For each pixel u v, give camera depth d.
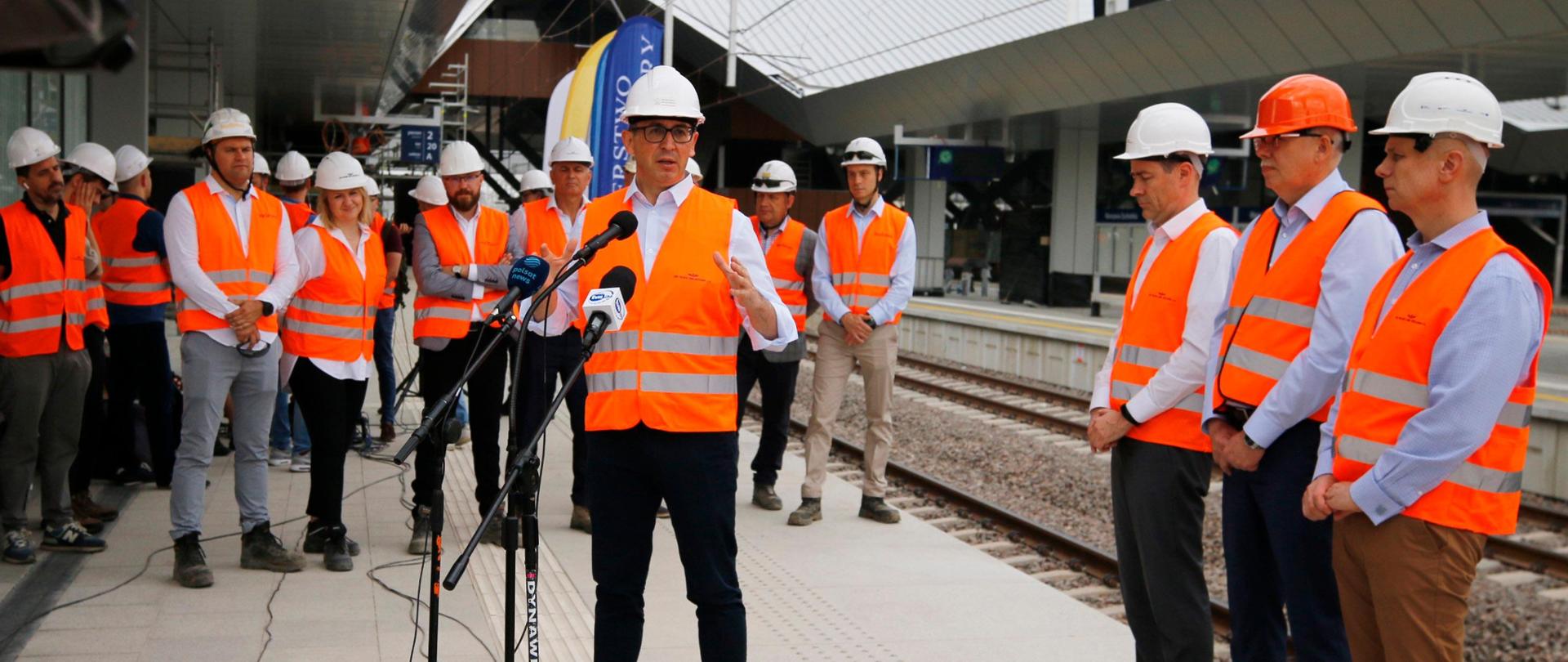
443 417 3.40
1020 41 23.16
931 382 16.64
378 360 9.38
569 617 5.39
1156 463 4.28
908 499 9.42
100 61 1.70
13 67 1.70
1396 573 3.34
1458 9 14.95
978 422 13.39
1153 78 21.03
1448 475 3.25
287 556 5.91
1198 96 21.17
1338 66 17.50
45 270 5.80
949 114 28.06
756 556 6.56
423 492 6.34
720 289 3.90
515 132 40.84
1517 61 16.70
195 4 12.68
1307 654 3.92
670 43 13.02
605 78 9.25
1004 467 11.19
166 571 5.84
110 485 7.70
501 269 6.79
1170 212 4.40
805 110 34.62
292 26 14.27
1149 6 19.39
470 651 4.89
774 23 31.44
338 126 26.48
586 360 3.44
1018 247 31.42
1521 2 14.19
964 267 37.88
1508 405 3.32
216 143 5.62
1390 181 3.39
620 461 3.89
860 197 7.27
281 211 5.85
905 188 34.50
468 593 5.69
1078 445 12.14
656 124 3.91
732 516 3.92
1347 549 3.48
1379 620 3.42
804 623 5.44
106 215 7.37
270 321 5.75
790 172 7.64
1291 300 3.94
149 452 8.06
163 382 7.51
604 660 3.95
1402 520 3.33
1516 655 6.59
